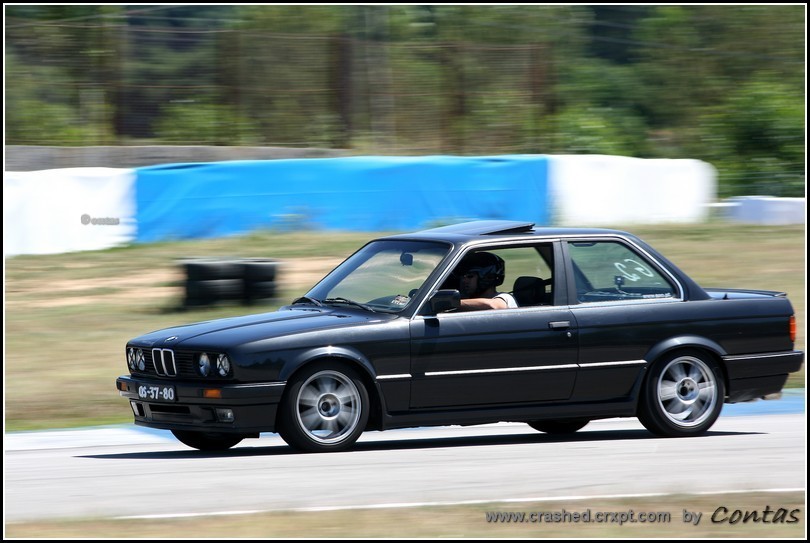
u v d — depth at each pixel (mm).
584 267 29219
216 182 65875
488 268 28516
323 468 24391
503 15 113688
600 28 118812
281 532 17609
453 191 69188
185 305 52062
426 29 109438
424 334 27156
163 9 104312
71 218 63219
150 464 25969
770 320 30266
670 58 111312
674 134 106250
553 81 94688
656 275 29781
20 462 27031
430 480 22844
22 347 45125
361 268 29953
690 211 74438
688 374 29594
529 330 28016
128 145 83000
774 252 65375
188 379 26719
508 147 88188
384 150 84438
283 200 66938
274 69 85625
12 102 81250
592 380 28656
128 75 83938
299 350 26125
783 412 36062
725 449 27312
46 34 82688
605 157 72375
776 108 99250
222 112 84938
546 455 26469
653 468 24453
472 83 87938
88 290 55406
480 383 27656
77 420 35750
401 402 27094
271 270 53031
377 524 18250
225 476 23547
